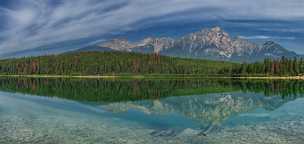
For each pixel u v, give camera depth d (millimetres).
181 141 24938
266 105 51688
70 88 96188
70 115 39469
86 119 36188
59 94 73438
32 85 112562
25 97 65312
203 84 120562
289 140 24734
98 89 91562
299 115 39156
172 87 101688
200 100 60438
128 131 28906
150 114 41031
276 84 119125
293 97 65750
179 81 148375
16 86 105875
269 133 27422
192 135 27156
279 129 29250
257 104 53375
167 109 46719
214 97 67000
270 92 80062
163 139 25625
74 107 48062
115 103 54281
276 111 43469
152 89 92062
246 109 46375
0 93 75812
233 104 53719
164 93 77438
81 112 42438
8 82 134500
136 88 96500
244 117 37812
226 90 87938
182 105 52031
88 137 26125
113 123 33500
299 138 25391
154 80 161125
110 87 101250
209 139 25500
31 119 35562
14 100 58906
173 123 33750
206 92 80812
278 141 24453
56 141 24609
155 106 50312
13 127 30125
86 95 70688
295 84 118688
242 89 91812
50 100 58938
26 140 24797
